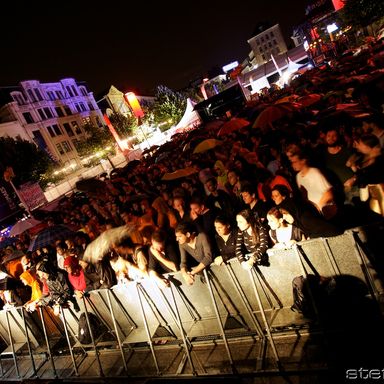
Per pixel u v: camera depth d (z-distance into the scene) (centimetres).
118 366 563
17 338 726
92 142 5584
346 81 1115
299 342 445
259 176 726
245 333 488
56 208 2091
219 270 474
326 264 406
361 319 404
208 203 689
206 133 1572
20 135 4947
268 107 1051
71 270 625
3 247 1230
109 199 1280
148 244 614
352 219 491
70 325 639
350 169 536
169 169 1264
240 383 433
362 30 3553
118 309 572
